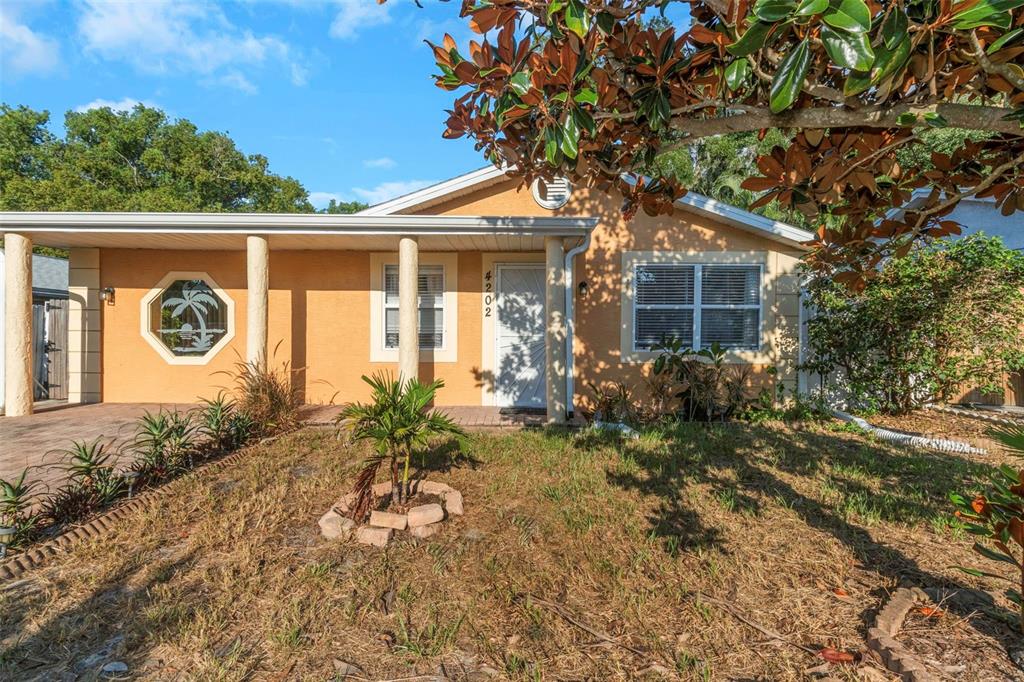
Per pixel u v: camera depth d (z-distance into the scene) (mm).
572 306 7973
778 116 2320
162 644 2426
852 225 3203
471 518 3973
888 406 8070
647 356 8617
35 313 10117
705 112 2803
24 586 2949
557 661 2354
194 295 9102
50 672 2250
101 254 8977
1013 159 2691
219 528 3703
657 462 5414
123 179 25797
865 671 2217
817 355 8148
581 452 5828
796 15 1632
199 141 27844
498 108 2695
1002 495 2227
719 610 2748
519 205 8766
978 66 1929
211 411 6078
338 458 5539
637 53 2584
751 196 17125
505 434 6777
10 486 3488
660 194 3592
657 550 3426
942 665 2201
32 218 7359
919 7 1817
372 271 9000
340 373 9070
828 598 2850
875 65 1700
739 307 8602
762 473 5113
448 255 9000
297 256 9023
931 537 3611
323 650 2420
